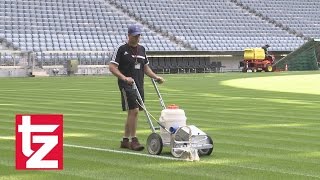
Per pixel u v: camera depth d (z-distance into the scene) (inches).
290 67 2300.7
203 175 301.3
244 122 565.0
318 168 323.0
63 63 1872.5
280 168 322.7
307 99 864.3
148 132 481.7
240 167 324.8
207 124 548.7
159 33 2214.6
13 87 1182.9
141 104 381.7
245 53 2218.3
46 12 2053.4
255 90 1082.7
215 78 1598.2
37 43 1902.1
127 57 384.2
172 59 2150.6
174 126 358.0
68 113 647.8
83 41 1995.6
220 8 2500.0
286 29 2539.4
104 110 685.9
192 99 868.0
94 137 453.7
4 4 1998.0
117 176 299.4
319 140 440.1
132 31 381.7
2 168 320.2
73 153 374.0
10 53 1765.5
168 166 326.3
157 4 2359.7
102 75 1841.8
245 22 2476.6
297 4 2699.3
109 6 2234.3
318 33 2591.0
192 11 2410.2
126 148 392.5
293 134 475.5
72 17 2089.1
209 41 2277.3
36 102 800.3
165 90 1090.1
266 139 445.7
